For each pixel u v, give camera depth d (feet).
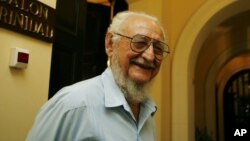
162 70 11.94
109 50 4.74
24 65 5.54
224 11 12.83
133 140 4.23
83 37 8.44
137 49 4.33
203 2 13.00
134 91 4.40
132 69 4.38
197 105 22.29
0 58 5.19
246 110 27.81
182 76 12.62
